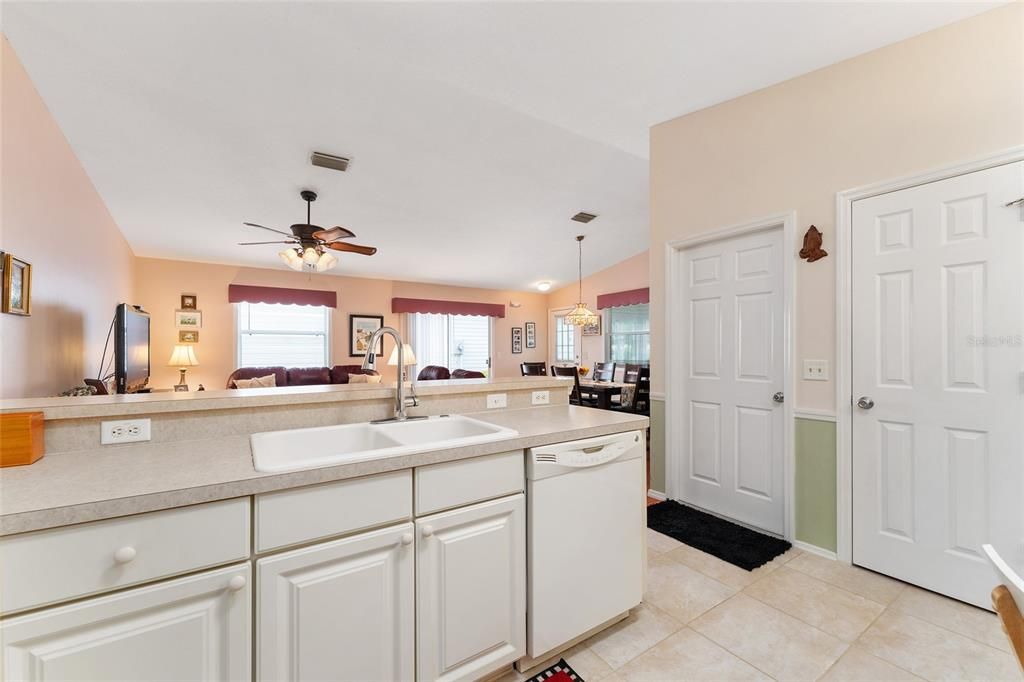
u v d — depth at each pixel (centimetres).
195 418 140
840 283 217
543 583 143
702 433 283
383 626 115
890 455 202
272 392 160
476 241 570
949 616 173
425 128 310
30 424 109
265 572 99
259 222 456
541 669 145
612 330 742
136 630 87
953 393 184
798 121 234
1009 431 171
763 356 251
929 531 190
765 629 166
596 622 156
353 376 545
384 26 211
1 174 200
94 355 359
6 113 205
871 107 208
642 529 173
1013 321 170
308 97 271
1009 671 142
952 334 185
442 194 428
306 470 103
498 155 355
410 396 177
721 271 272
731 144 263
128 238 482
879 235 205
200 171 352
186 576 91
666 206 299
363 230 507
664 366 302
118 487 90
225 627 95
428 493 122
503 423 167
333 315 665
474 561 129
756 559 219
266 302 604
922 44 194
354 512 110
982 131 178
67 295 293
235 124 295
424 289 747
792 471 235
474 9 198
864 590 192
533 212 488
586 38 214
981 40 179
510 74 246
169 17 204
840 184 218
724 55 221
